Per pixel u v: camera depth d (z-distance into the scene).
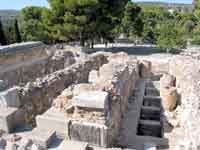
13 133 4.75
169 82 10.80
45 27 26.91
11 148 4.09
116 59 14.66
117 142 6.21
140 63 14.25
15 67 13.59
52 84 8.16
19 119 5.20
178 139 6.15
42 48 16.89
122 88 7.64
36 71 15.76
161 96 9.49
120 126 7.25
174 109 8.62
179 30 28.95
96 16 24.42
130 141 6.36
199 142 4.16
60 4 23.48
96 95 5.09
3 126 4.77
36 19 30.77
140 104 9.31
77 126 4.90
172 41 28.33
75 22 23.42
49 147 4.32
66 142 4.48
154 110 9.00
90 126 4.83
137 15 38.97
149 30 42.72
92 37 27.72
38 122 5.12
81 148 4.30
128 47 38.66
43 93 7.54
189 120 5.57
